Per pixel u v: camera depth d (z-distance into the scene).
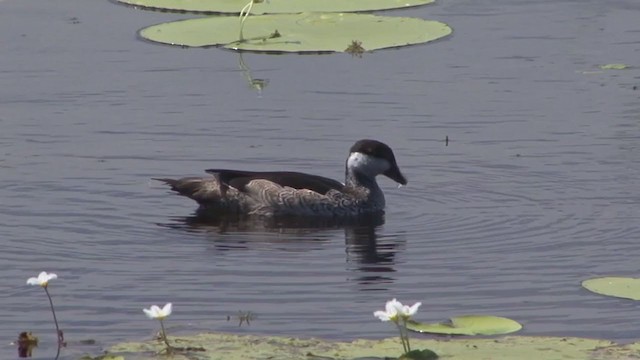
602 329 12.62
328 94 21.58
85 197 17.00
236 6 27.00
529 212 16.47
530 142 19.17
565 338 11.77
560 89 21.72
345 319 12.90
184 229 16.02
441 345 11.60
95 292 13.68
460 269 14.48
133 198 17.05
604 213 16.33
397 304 11.14
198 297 13.55
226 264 14.66
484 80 22.27
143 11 27.20
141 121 20.17
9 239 15.43
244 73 22.81
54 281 14.04
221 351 11.47
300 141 19.39
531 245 15.30
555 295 13.61
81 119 20.27
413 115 20.47
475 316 12.54
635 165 18.09
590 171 17.92
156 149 18.94
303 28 25.25
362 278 14.19
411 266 14.60
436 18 26.50
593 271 14.37
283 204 16.70
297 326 12.70
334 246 15.41
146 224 16.14
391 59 23.59
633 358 11.26
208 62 23.47
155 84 22.12
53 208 16.58
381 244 15.45
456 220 16.30
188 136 19.53
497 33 25.30
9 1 28.08
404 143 19.19
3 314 13.03
